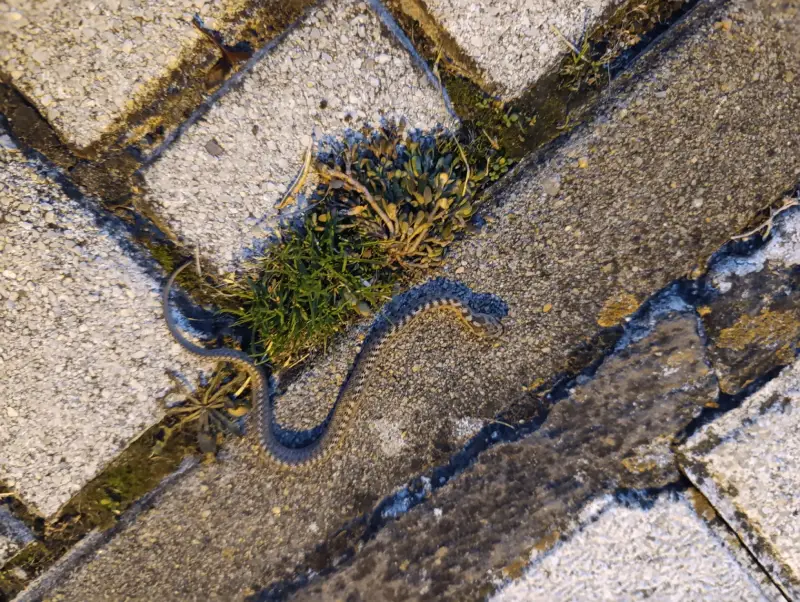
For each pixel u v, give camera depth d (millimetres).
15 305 549
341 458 577
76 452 564
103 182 553
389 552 571
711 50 560
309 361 579
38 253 548
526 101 572
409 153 567
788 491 558
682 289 574
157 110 550
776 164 568
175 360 567
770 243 568
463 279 578
